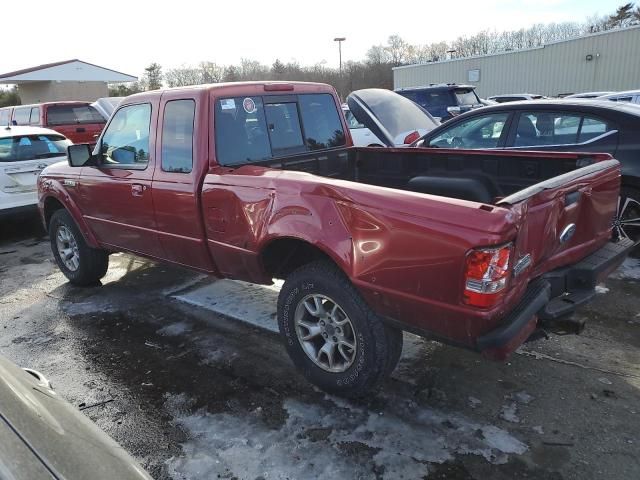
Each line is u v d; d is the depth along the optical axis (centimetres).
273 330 426
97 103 1441
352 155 491
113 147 453
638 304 439
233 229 352
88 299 514
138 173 419
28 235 811
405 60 6272
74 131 1423
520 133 591
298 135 441
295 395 334
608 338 387
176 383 354
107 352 402
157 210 406
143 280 561
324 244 297
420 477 260
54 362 389
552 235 285
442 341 271
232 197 346
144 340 419
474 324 248
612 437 282
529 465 264
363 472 264
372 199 276
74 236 523
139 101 419
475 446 280
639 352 366
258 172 343
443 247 250
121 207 444
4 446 130
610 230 360
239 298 495
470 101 1448
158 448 289
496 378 342
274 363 375
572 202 299
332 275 306
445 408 313
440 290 255
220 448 287
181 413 320
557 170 382
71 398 340
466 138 638
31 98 3697
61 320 465
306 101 450
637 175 511
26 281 581
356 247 284
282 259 354
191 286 535
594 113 542
